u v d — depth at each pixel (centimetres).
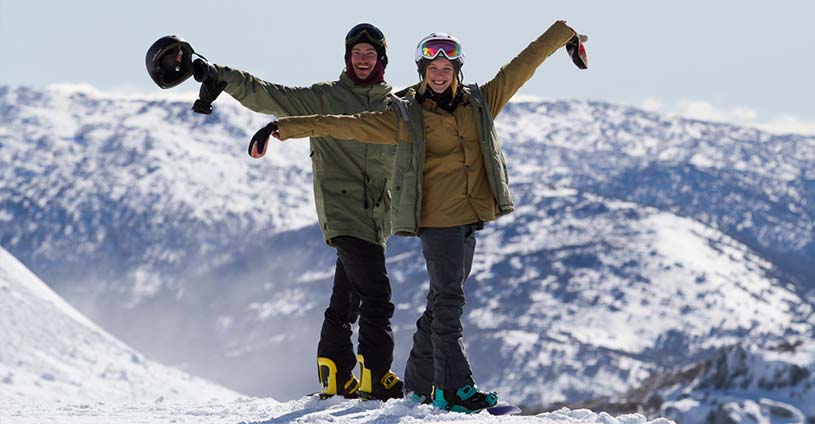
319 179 1095
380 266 1084
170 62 977
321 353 1112
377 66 1119
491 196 946
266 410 1054
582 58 1016
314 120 898
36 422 906
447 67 927
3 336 4650
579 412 883
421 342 973
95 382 4538
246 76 1040
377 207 1094
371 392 1071
